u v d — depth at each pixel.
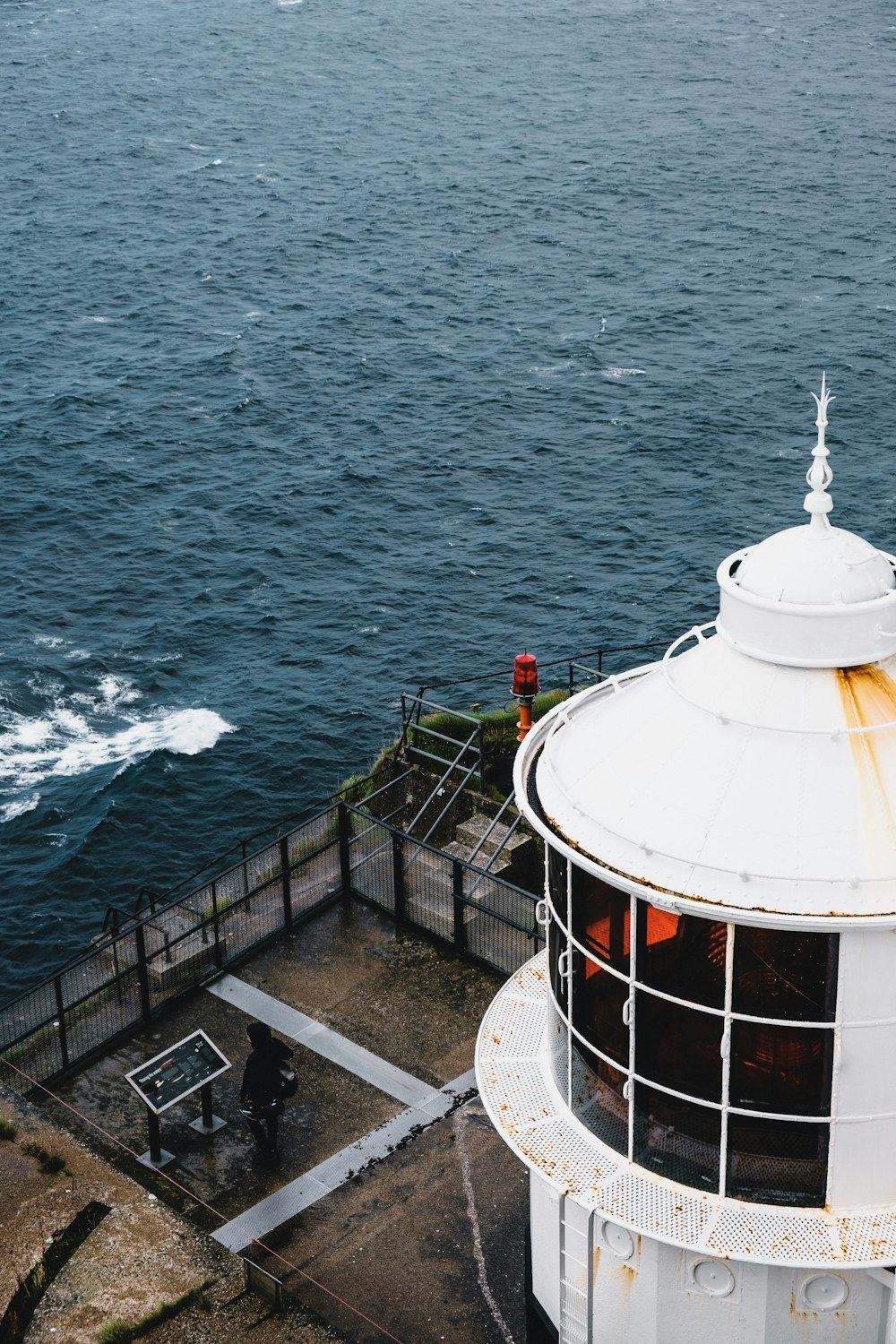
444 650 66.94
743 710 15.49
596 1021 16.38
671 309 106.81
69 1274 19.73
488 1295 20.11
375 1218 21.44
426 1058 24.48
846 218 125.31
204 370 98.25
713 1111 15.47
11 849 54.53
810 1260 14.87
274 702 63.12
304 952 27.03
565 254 120.12
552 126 161.50
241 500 80.81
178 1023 25.47
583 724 17.31
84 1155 21.61
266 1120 22.44
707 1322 16.38
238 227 129.38
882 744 15.02
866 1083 14.84
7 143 158.38
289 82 185.50
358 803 32.47
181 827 55.75
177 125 165.62
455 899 26.36
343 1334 19.62
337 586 72.38
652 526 77.06
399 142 157.50
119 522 78.62
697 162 144.88
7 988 47.88
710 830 14.98
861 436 85.56
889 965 14.35
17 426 89.31
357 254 121.94
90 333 105.25
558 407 91.75
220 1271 19.81
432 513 79.25
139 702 63.47
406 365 99.00
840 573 15.26
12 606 70.50
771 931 14.41
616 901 15.45
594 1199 15.92
